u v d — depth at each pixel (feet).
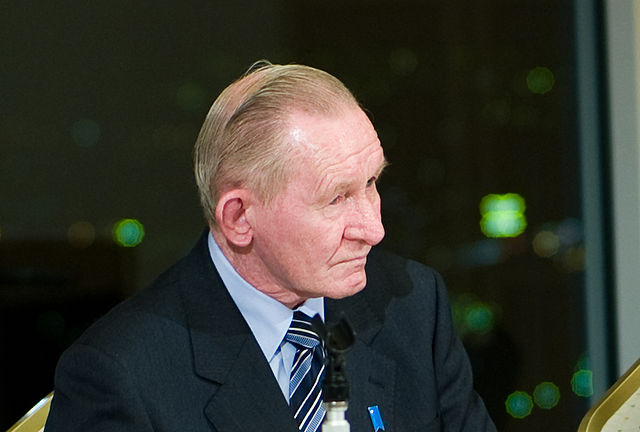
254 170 12.33
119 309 13.66
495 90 27.53
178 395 12.97
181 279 13.83
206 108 27.02
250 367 13.25
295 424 13.15
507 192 27.71
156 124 26.91
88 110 26.53
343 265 12.63
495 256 27.94
